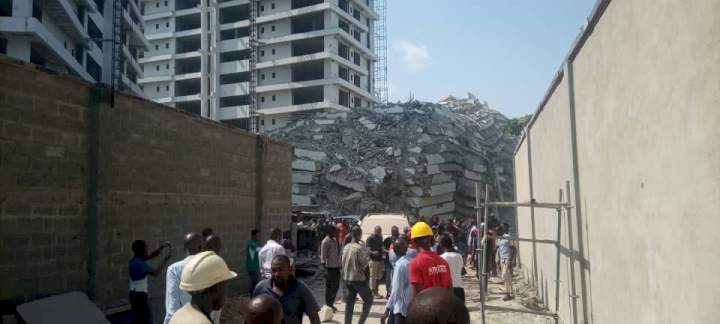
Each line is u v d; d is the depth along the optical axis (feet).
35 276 25.35
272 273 16.33
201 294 10.63
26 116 25.18
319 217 97.66
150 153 34.96
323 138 161.38
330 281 36.06
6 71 24.16
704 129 12.33
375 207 137.80
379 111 172.65
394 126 160.66
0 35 102.78
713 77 11.75
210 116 259.60
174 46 271.90
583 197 26.23
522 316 36.11
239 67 257.55
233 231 47.01
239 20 274.77
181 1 278.87
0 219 23.61
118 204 31.27
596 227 23.71
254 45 255.29
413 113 165.17
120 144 31.65
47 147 26.37
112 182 30.71
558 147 32.45
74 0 129.70
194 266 10.73
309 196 142.10
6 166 24.00
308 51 259.80
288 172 59.57
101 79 152.35
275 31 257.55
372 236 44.27
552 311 36.11
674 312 14.82
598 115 22.52
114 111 31.09
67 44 129.90
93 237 28.89
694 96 12.83
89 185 29.17
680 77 13.66
